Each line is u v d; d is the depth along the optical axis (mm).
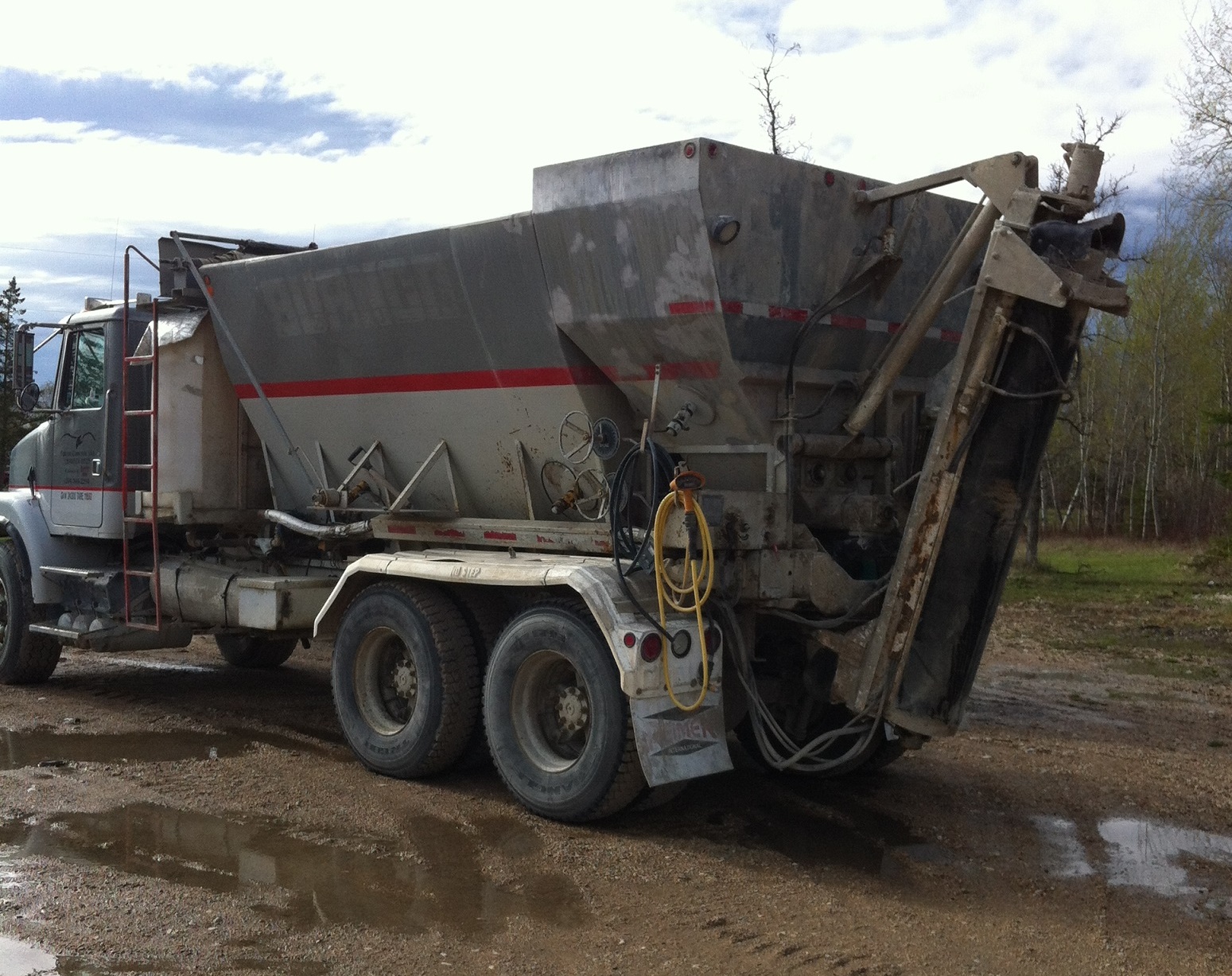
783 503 5875
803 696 6492
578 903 4738
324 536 7707
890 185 6016
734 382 5805
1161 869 5316
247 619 7930
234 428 8664
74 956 4133
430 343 6879
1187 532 32688
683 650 5582
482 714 6500
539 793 5844
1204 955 4344
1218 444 33188
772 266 5766
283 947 4234
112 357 8750
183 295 8359
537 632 5879
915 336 6059
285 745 7441
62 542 9211
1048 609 15523
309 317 7496
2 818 5777
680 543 5590
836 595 5875
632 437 6465
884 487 6504
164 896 4715
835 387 6246
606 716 5562
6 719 8133
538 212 6062
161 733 7734
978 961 4246
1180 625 13961
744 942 4371
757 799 6406
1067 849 5602
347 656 6859
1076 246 5051
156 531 8453
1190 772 7078
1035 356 5199
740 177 5594
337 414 7668
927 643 5441
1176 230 35719
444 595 6555
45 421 9508
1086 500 36812
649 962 4164
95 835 5520
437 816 5926
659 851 5438
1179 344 35438
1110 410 38531
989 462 5305
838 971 4117
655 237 5664
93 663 10578
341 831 5641
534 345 6375
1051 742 7832
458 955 4188
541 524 6582
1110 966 4223
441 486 7277
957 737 7992
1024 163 5359
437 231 6555
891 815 6121
